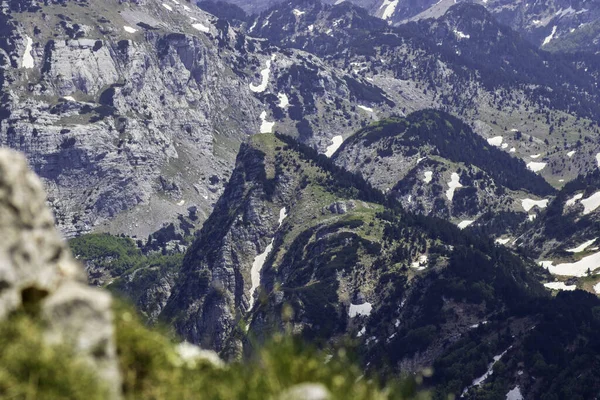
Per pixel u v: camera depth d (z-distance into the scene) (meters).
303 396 19.55
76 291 19.05
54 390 17.56
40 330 18.38
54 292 19.69
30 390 17.41
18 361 17.62
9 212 19.86
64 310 18.67
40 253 20.11
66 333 18.50
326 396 19.58
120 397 18.94
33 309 18.89
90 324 18.78
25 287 19.41
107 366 18.69
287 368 20.69
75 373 17.88
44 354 17.78
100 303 19.08
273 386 20.44
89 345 18.56
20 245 19.70
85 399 17.77
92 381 17.98
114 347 19.78
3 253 19.31
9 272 19.16
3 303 18.80
